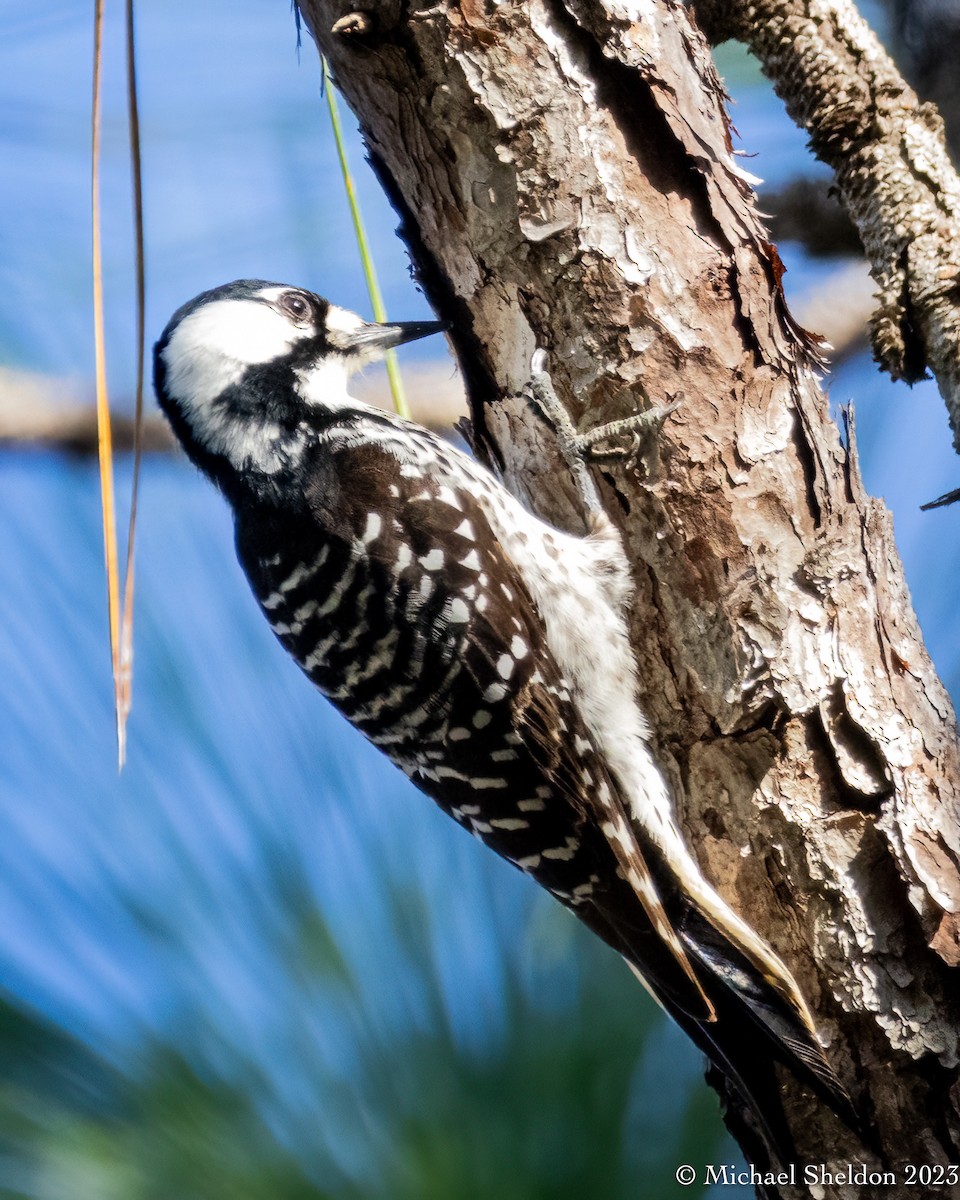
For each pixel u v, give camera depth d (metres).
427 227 6.18
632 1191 5.07
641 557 6.10
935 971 5.29
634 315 5.73
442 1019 5.36
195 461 7.52
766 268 5.80
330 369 7.59
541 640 6.56
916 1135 5.25
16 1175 4.97
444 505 6.84
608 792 6.24
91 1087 5.18
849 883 5.41
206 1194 4.98
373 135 6.09
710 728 5.86
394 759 7.19
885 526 5.83
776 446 5.73
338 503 6.97
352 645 6.90
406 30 5.57
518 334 6.11
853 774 5.46
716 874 5.86
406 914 5.59
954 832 5.40
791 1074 5.50
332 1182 5.05
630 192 5.69
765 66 6.47
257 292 7.60
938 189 6.08
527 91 5.62
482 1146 5.04
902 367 6.05
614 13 5.57
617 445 5.90
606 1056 5.36
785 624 5.62
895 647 5.64
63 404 7.70
